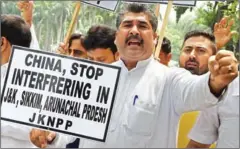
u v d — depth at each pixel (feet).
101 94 6.09
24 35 6.40
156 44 6.35
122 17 6.28
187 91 5.59
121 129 6.01
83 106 6.10
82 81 6.14
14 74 6.22
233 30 6.26
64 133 6.09
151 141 5.96
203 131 6.14
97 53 6.39
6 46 6.36
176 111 5.90
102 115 6.06
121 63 6.22
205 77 5.11
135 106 6.02
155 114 5.97
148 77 6.11
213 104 5.35
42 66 6.20
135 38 6.19
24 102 6.18
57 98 6.15
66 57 6.18
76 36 6.46
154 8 6.34
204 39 6.30
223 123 5.98
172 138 5.97
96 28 6.42
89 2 6.43
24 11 6.49
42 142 6.21
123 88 6.14
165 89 5.98
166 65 6.35
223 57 4.68
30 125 6.15
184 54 6.33
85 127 6.08
